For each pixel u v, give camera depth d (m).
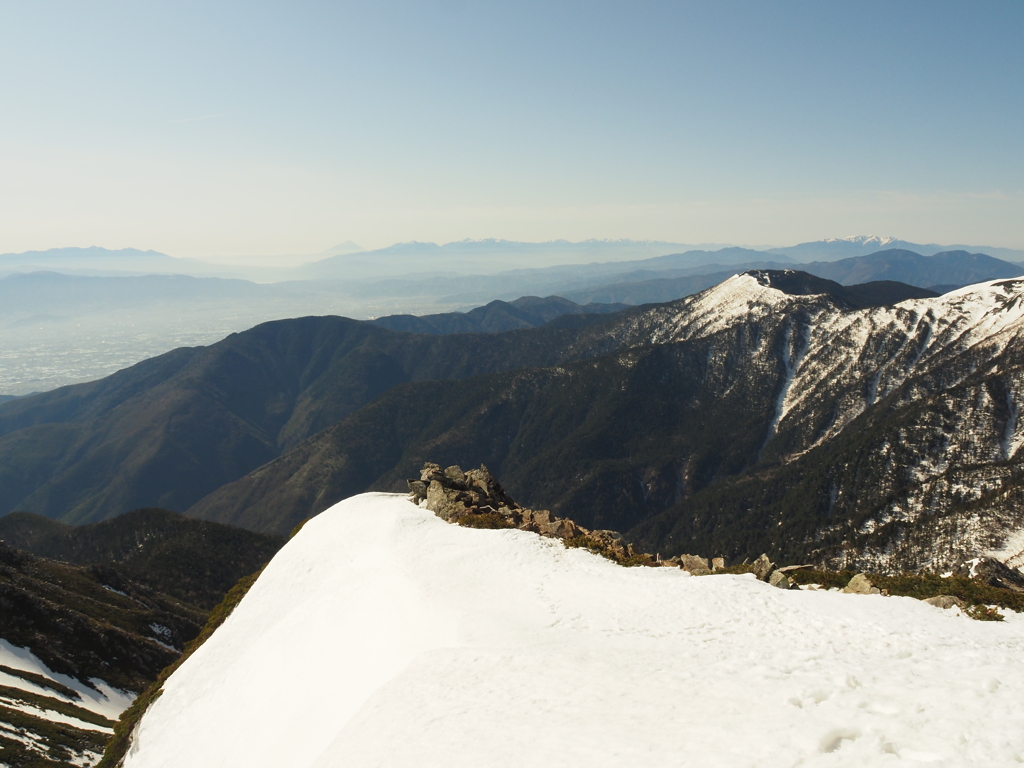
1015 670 14.57
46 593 114.12
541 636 22.45
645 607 24.53
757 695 14.62
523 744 13.99
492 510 44.38
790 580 28.89
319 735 22.34
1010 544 116.31
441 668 20.22
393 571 33.62
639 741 12.99
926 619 21.34
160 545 197.88
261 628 37.28
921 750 10.70
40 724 60.62
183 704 35.16
